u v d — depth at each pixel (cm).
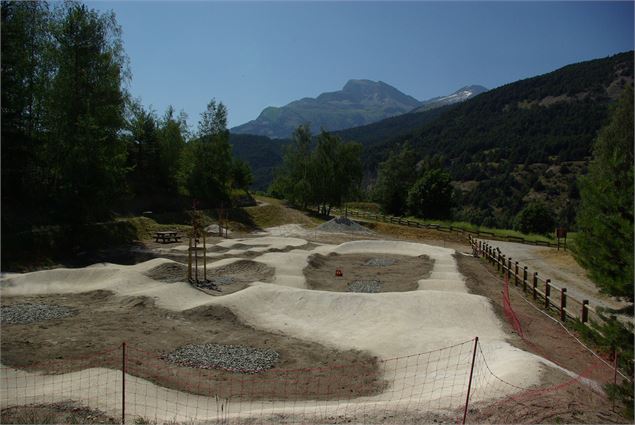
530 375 1096
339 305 2019
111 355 1493
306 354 1572
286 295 2123
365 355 1542
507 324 1778
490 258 3491
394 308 1927
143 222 4656
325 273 2928
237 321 1919
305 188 6862
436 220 6738
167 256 3538
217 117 6309
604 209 1886
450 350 1470
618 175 1972
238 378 1350
